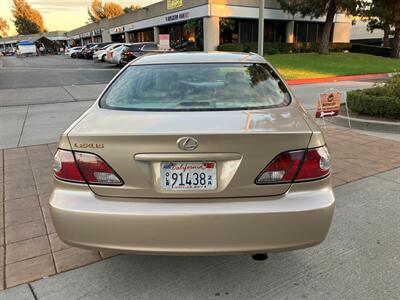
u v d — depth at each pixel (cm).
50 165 522
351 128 723
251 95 281
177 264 282
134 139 209
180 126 222
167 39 2038
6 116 927
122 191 217
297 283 258
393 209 370
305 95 1312
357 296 244
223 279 264
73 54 4900
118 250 219
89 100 1193
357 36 4547
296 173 217
